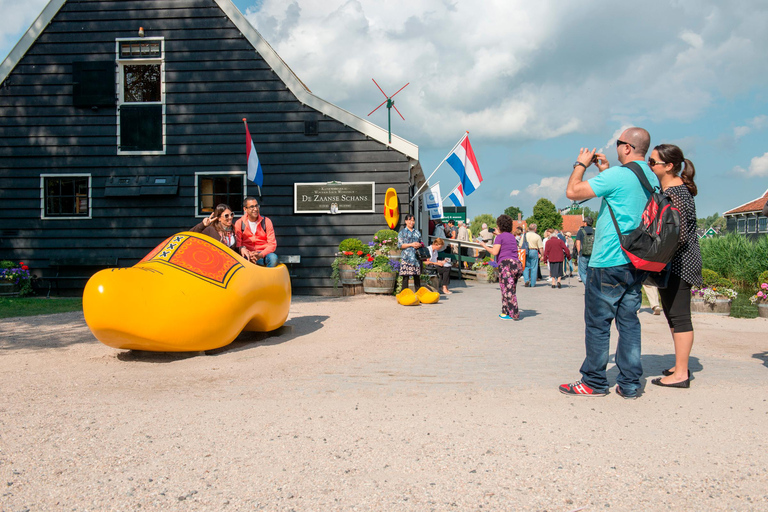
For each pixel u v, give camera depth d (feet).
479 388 14.24
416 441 10.36
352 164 43.14
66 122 44.27
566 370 16.42
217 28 43.80
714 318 30.04
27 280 43.04
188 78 43.91
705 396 13.42
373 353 19.24
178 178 43.73
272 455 9.70
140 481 8.66
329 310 32.09
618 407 12.55
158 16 44.04
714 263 59.31
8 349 19.95
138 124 43.98
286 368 16.72
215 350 19.79
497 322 27.37
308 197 43.24
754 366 16.93
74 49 44.32
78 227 43.93
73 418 11.68
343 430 10.97
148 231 43.80
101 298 16.85
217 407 12.53
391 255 39.83
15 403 12.80
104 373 16.02
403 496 8.14
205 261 19.11
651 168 14.98
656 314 30.09
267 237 24.98
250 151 40.11
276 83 43.57
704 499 8.05
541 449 9.95
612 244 13.25
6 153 44.29
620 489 8.36
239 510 7.75
